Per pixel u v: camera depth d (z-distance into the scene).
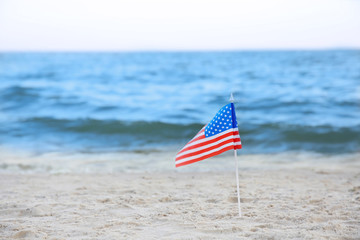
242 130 14.36
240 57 82.38
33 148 12.01
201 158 4.79
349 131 13.93
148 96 23.80
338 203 5.69
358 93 23.23
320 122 15.72
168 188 6.92
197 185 7.16
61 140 13.29
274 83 29.95
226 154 11.16
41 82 31.02
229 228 4.47
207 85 29.39
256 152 11.48
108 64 56.62
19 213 5.32
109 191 6.68
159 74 37.91
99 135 14.04
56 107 19.95
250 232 4.33
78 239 4.19
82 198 6.16
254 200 5.94
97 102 21.20
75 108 19.73
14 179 7.84
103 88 27.45
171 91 26.06
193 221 4.84
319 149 11.86
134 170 9.14
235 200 5.99
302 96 22.56
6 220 4.97
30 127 15.21
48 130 14.75
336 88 26.02
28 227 4.64
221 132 4.81
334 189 6.77
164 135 14.02
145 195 6.38
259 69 44.19
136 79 33.56
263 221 4.81
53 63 60.53
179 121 16.67
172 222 4.82
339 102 20.12
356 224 4.65
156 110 19.33
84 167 9.50
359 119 16.27
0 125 15.55
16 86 26.53
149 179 7.81
